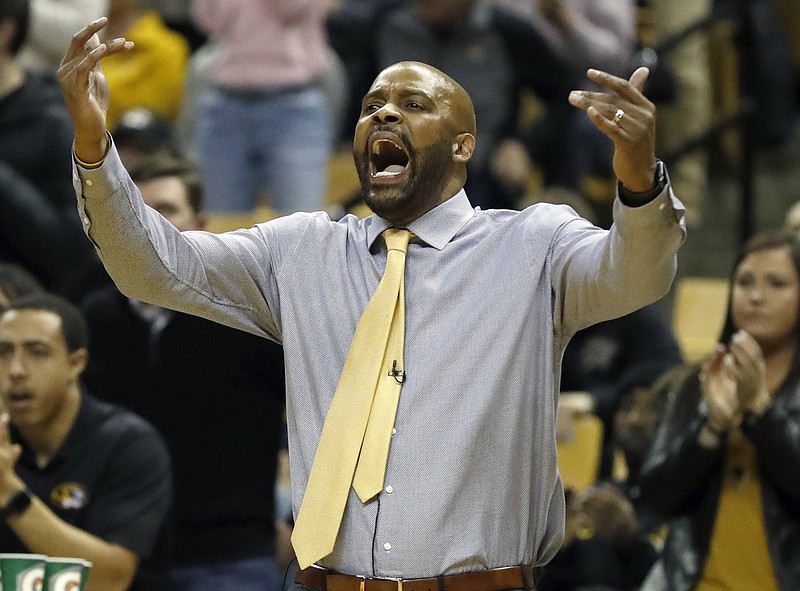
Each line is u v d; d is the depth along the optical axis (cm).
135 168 1747
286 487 1919
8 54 1994
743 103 2681
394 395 958
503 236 997
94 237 939
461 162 1015
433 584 937
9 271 1717
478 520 945
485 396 951
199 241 987
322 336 993
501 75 2558
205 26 2578
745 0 2719
